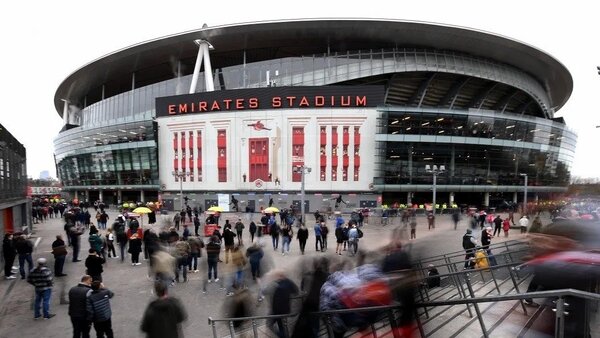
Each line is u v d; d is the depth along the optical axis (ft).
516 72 215.72
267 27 175.73
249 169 157.69
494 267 24.71
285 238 59.36
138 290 39.75
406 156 157.28
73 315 24.80
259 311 31.35
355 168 153.99
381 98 153.58
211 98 163.53
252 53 201.67
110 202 228.02
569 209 108.06
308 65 179.73
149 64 216.74
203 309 33.47
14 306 34.71
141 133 178.09
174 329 20.02
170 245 47.78
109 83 248.93
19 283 43.01
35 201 156.97
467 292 27.86
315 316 20.84
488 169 172.14
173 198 169.89
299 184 153.69
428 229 93.61
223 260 54.03
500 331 16.46
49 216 143.74
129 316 32.04
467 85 206.49
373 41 188.75
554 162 200.85
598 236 18.31
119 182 194.39
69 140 227.40
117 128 188.55
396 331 17.15
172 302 20.43
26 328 29.32
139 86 248.73
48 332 28.50
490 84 207.00
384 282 19.66
